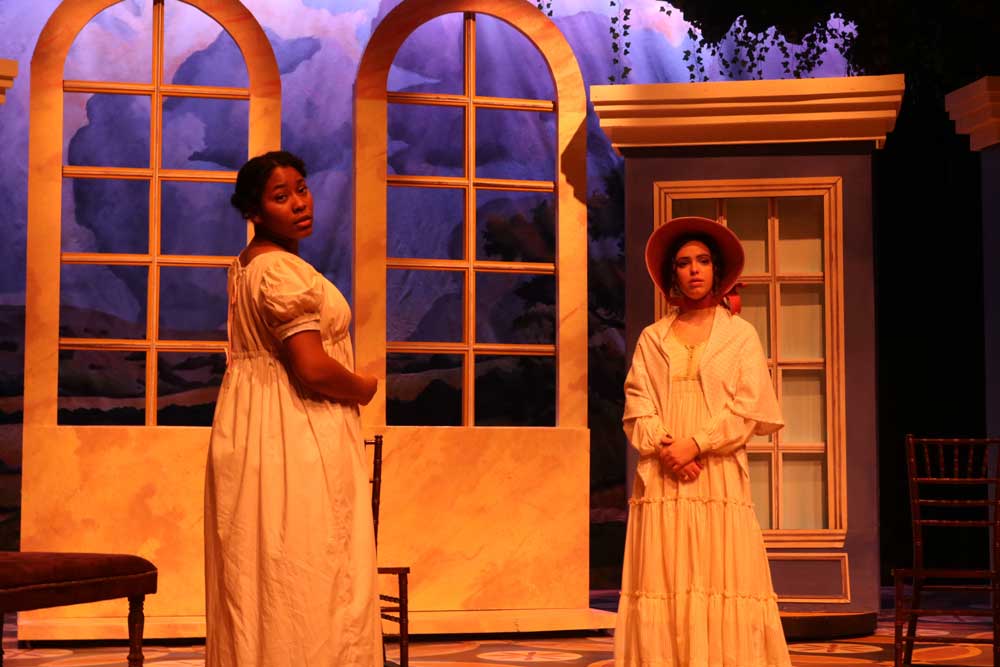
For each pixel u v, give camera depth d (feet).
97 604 21.03
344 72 32.86
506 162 33.01
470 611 22.02
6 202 30.83
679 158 22.94
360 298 22.38
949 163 32.55
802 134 22.48
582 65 33.47
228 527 10.60
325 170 32.60
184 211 31.53
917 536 18.97
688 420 14.52
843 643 21.17
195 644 20.84
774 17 30.71
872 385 22.48
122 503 21.17
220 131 31.78
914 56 30.12
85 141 31.12
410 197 32.58
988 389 26.37
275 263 10.75
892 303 32.50
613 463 32.68
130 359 31.17
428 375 32.24
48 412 21.22
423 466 22.15
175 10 31.76
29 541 20.94
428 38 32.99
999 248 25.79
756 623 14.03
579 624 22.00
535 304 32.86
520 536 22.40
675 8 33.04
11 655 19.38
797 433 22.74
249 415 10.77
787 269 22.95
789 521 22.62
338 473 10.72
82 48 31.17
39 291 21.36
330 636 10.36
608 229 33.30
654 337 15.12
